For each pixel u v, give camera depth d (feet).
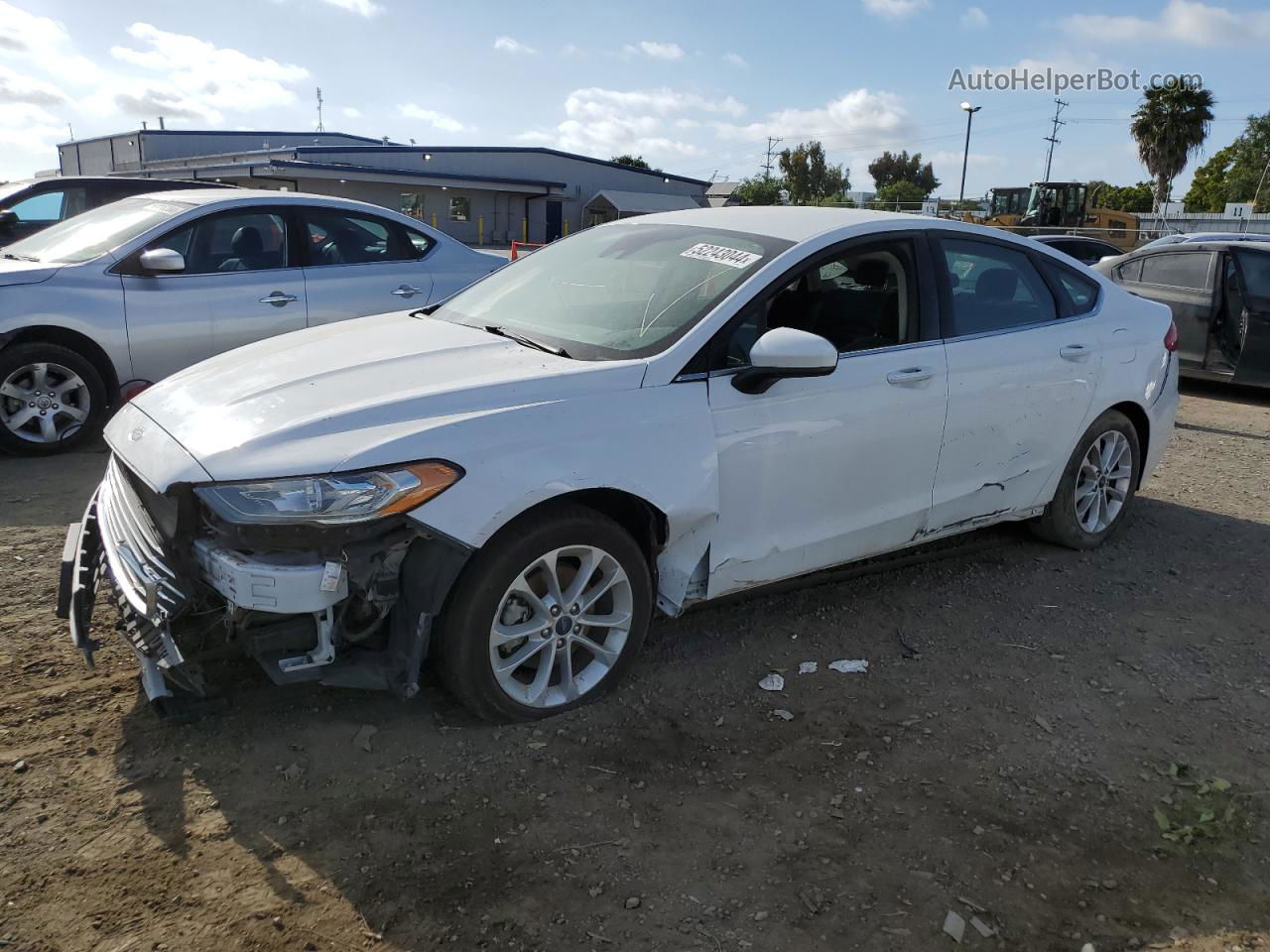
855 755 10.53
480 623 9.97
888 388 12.80
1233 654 13.39
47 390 20.44
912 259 13.55
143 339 21.06
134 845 8.60
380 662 9.93
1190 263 33.76
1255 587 15.80
